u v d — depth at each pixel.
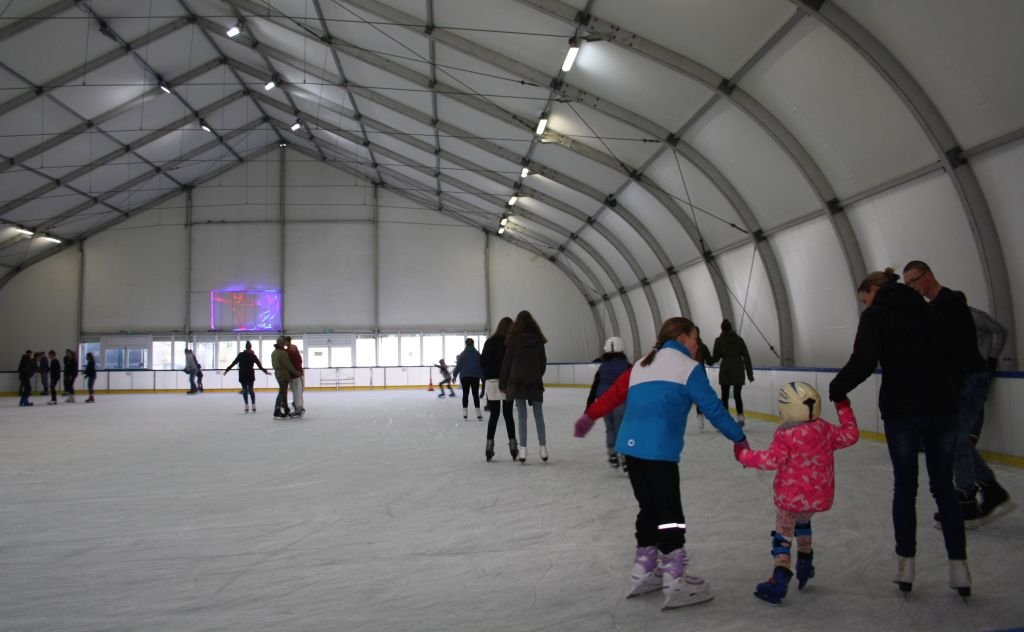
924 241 8.47
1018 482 5.41
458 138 15.62
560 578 3.23
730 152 10.83
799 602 2.84
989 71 6.44
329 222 25.97
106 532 4.30
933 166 7.75
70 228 24.25
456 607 2.87
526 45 10.59
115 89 17.48
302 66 15.80
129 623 2.76
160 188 24.66
